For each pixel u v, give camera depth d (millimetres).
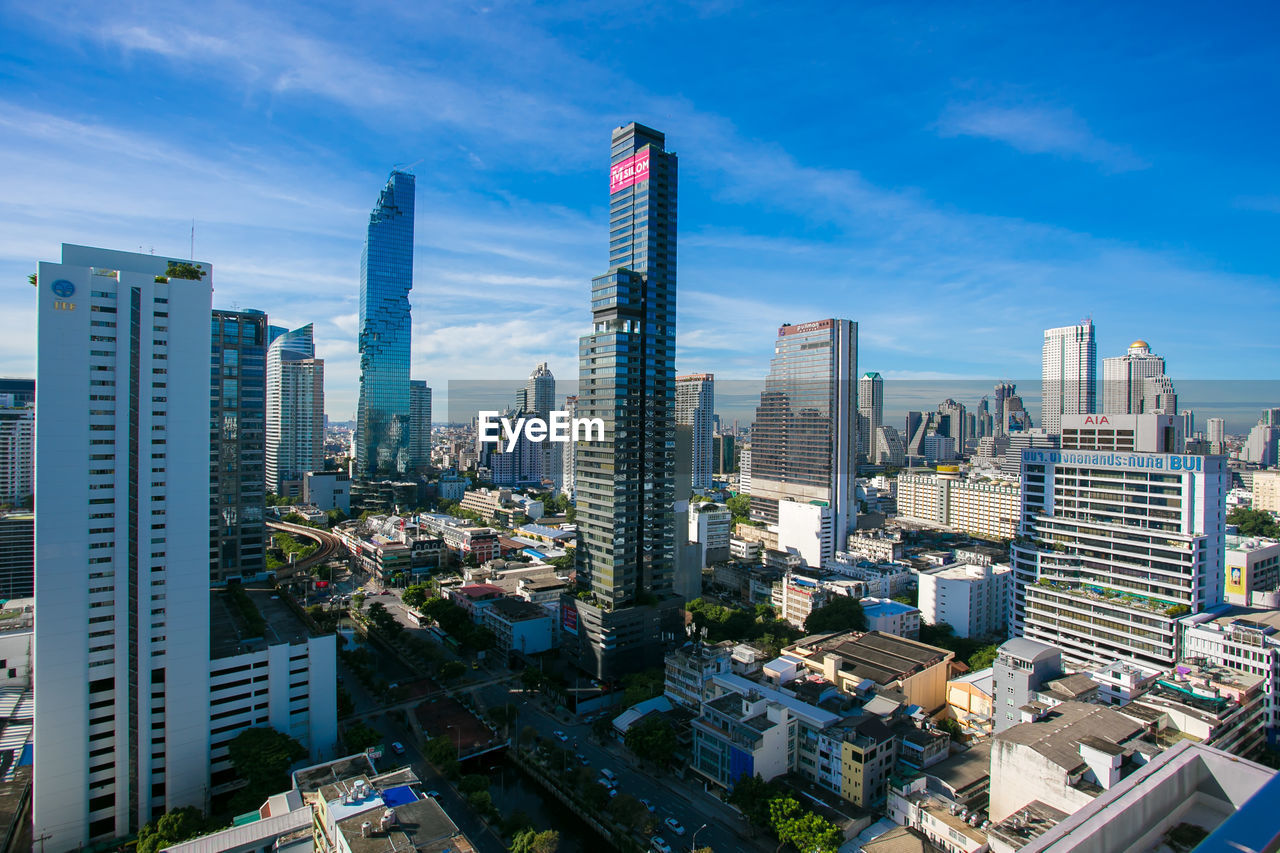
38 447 166000
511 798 196250
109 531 174250
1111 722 166250
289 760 180375
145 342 174375
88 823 172750
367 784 136500
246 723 193500
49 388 167125
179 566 179625
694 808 186750
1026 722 173625
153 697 178375
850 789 178375
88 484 171750
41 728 166875
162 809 180000
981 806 171750
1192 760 54438
